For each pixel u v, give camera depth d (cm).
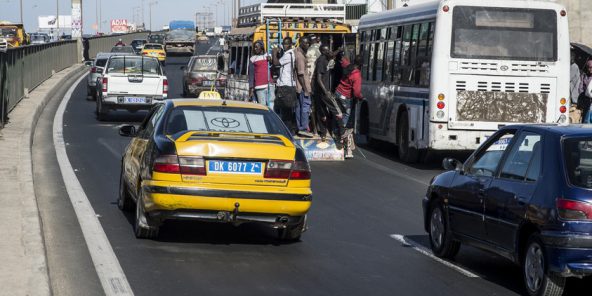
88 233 1221
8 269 917
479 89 2097
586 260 878
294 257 1126
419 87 2169
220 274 1009
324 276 1023
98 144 2369
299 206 1140
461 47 2088
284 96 2219
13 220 1185
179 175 1111
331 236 1281
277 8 2841
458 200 1097
